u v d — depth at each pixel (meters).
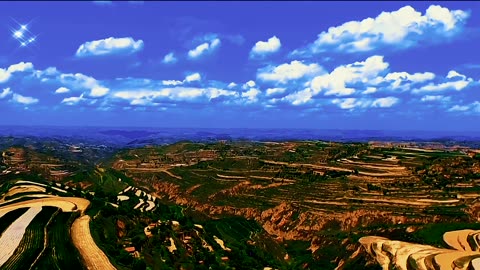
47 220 194.50
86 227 189.50
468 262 187.62
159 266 172.25
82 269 150.38
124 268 156.00
